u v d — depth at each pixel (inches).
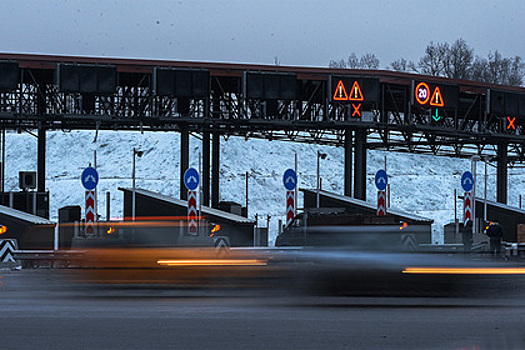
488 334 773.3
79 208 2979.8
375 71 3575.3
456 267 1850.4
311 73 3474.4
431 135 4416.8
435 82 3727.9
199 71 3284.9
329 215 2257.6
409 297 1116.5
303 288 1253.7
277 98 3385.8
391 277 1509.6
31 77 3467.0
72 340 730.2
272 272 1659.7
